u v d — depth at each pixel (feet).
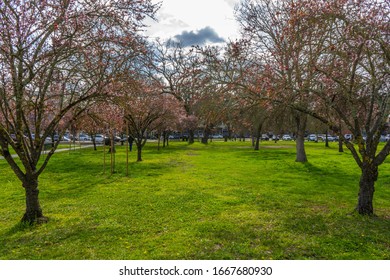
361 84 22.71
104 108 34.06
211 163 60.70
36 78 21.26
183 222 22.22
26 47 19.15
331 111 26.04
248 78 27.68
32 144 22.56
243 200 28.86
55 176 44.09
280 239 18.84
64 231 20.57
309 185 36.65
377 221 22.48
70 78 22.76
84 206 27.09
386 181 39.42
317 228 20.99
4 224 22.56
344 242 18.35
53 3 19.53
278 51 24.89
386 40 21.01
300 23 21.86
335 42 21.98
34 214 22.61
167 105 72.59
